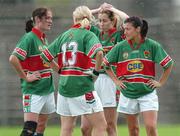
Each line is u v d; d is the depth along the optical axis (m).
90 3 68.06
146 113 31.31
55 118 62.06
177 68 66.81
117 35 34.81
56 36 67.31
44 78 32.91
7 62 65.38
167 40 68.44
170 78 65.75
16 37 67.06
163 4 69.06
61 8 68.38
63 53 29.72
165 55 31.39
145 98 31.39
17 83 64.44
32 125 32.59
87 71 29.25
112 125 35.19
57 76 62.78
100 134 29.39
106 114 35.09
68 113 30.03
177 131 55.06
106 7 34.62
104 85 34.97
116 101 35.03
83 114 29.52
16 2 68.06
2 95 64.00
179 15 69.12
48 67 33.00
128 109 31.92
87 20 29.52
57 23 67.62
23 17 67.75
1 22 67.38
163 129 57.75
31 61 32.69
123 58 31.59
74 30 29.67
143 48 31.31
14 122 63.59
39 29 32.81
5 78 64.56
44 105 33.38
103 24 34.62
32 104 32.81
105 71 34.81
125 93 31.77
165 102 65.19
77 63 29.25
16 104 63.91
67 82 29.41
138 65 31.33
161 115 65.06
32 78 32.53
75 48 29.28
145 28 31.27
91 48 28.83
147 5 68.75
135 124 32.53
